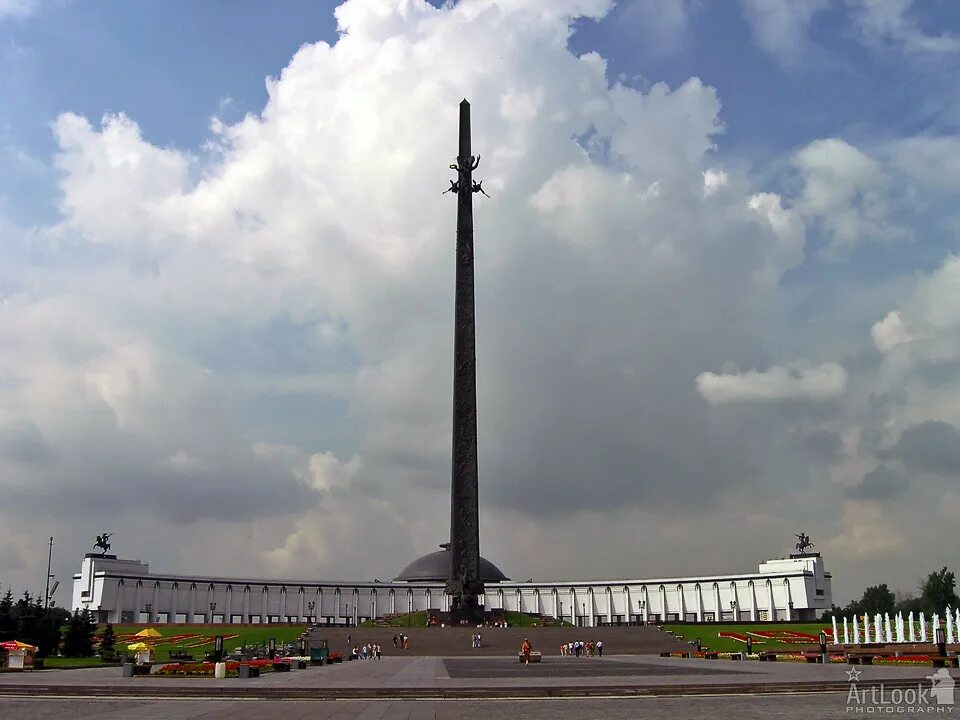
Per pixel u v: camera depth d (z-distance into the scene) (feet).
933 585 342.64
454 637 240.12
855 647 193.36
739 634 273.54
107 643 203.31
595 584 437.17
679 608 420.77
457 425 278.87
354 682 109.40
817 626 297.53
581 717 71.26
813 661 159.84
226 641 249.75
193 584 385.09
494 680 111.86
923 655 152.87
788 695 92.27
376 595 427.74
